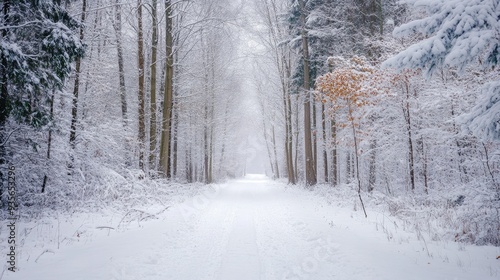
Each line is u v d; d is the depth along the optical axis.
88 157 11.47
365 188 17.94
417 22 4.61
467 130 5.22
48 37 7.49
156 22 14.70
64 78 8.26
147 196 11.84
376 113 13.04
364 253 5.52
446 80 10.91
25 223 7.66
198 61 22.08
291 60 25.38
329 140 19.12
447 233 6.95
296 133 28.58
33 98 8.12
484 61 4.48
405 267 4.76
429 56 4.44
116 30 14.91
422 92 11.26
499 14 4.07
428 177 13.15
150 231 7.49
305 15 19.34
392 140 12.98
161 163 15.46
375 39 14.80
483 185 7.88
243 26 18.02
